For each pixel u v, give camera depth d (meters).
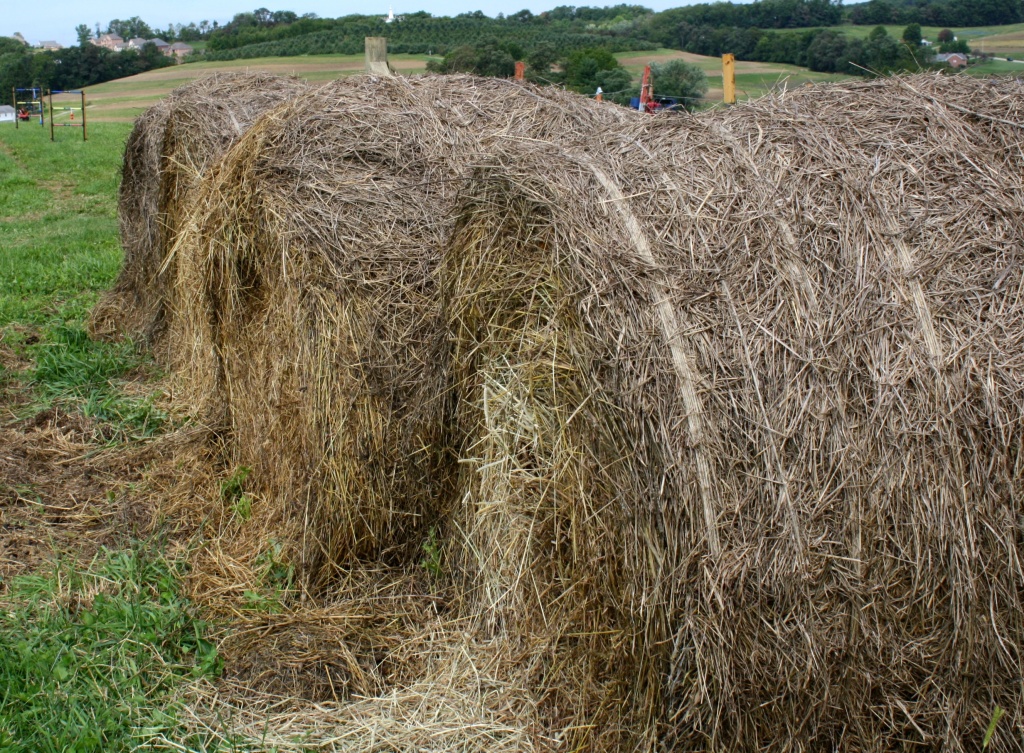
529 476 3.23
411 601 3.98
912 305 2.58
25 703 3.26
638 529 2.59
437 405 3.90
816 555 2.48
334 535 4.06
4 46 65.00
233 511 4.70
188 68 37.50
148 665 3.52
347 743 3.16
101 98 33.59
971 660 2.57
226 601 3.98
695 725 2.59
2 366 6.57
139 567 4.20
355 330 3.90
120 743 3.13
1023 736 2.63
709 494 2.47
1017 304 2.60
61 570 4.21
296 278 4.01
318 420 3.98
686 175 2.86
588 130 4.99
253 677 3.50
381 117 4.50
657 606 2.56
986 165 2.88
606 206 2.77
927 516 2.49
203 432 5.40
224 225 4.62
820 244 2.67
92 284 8.76
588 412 2.73
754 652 2.51
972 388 2.50
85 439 5.60
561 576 3.14
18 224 11.88
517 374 3.22
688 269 2.62
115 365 6.68
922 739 2.65
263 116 4.58
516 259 3.17
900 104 3.11
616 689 2.87
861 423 2.50
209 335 5.25
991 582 2.52
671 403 2.49
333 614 3.89
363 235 4.00
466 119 4.78
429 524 4.16
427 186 4.25
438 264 4.01
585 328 2.65
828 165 2.84
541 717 3.24
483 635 3.68
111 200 13.95
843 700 2.59
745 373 2.51
